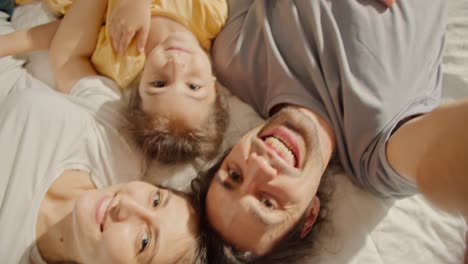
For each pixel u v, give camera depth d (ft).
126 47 2.80
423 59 2.64
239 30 2.95
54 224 2.36
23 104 2.60
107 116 2.83
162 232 2.06
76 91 2.88
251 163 2.21
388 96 2.47
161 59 2.63
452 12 3.10
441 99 2.86
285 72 2.69
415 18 2.69
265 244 2.21
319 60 2.63
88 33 2.89
